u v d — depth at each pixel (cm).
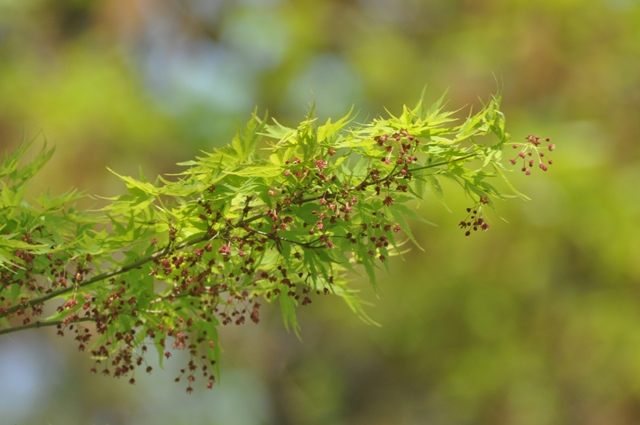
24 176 374
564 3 1512
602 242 1390
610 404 1379
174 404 1827
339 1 1752
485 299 1402
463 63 1596
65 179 1432
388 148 319
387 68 1638
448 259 1405
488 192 329
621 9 1538
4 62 1581
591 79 1479
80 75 1551
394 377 1648
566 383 1415
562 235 1391
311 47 1686
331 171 324
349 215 337
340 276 388
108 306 349
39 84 1575
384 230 329
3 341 1684
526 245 1380
